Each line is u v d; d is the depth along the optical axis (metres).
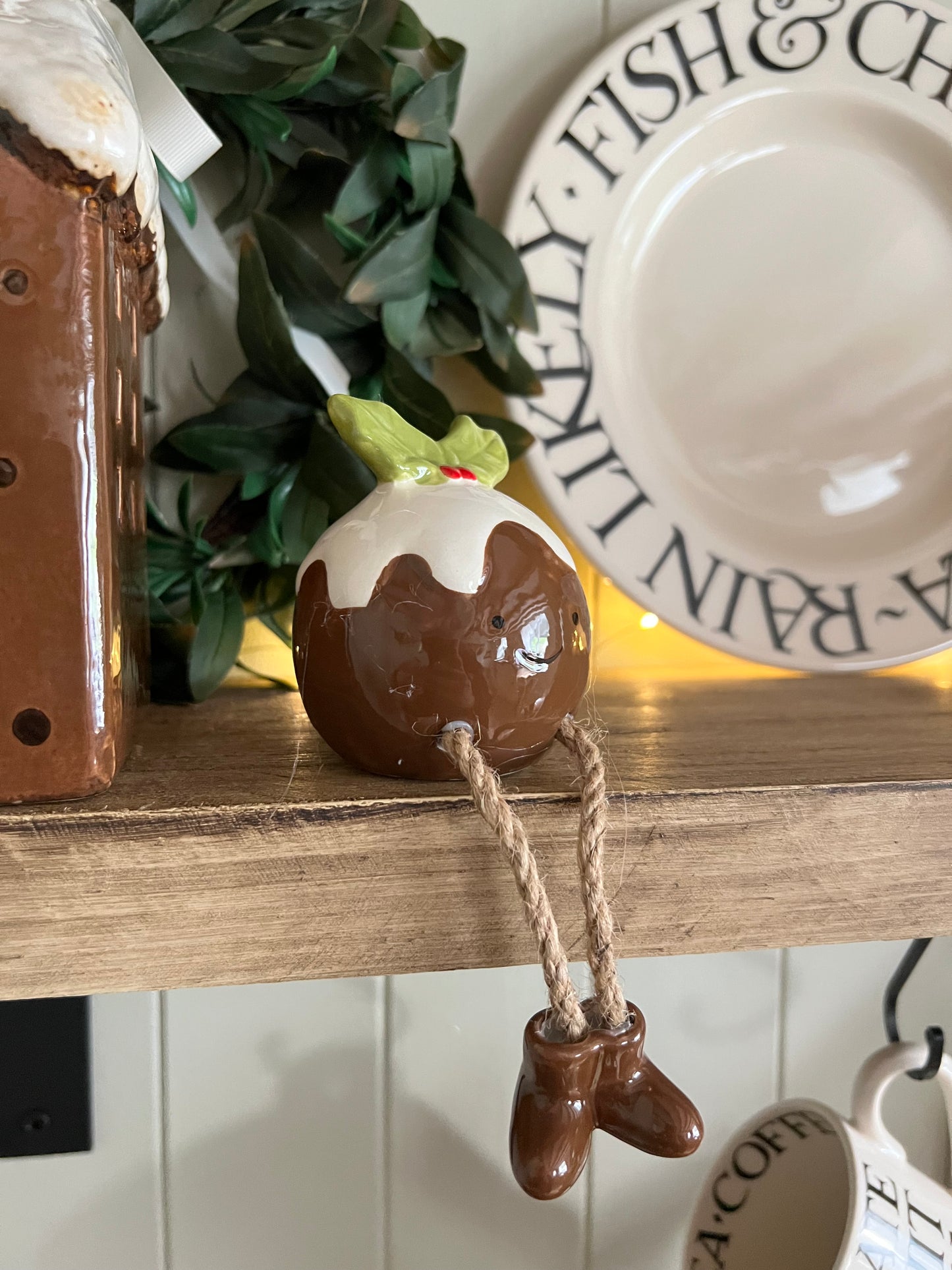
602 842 0.22
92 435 0.21
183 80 0.30
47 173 0.20
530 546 0.23
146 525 0.31
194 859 0.22
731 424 0.36
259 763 0.25
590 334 0.34
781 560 0.35
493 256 0.32
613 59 0.34
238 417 0.32
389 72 0.31
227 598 0.32
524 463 0.36
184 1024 0.34
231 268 0.34
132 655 0.26
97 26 0.22
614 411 0.35
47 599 0.21
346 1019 0.35
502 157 0.36
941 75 0.35
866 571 0.36
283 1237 0.35
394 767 0.23
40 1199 0.34
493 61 0.35
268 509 0.32
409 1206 0.36
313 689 0.23
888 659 0.35
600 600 0.37
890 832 0.24
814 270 0.36
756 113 0.35
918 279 0.36
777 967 0.38
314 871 0.22
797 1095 0.39
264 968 0.22
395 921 0.22
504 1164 0.36
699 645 0.38
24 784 0.21
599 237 0.34
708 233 0.35
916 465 0.37
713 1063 0.38
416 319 0.32
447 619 0.22
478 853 0.22
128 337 0.25
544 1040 0.22
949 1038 0.40
